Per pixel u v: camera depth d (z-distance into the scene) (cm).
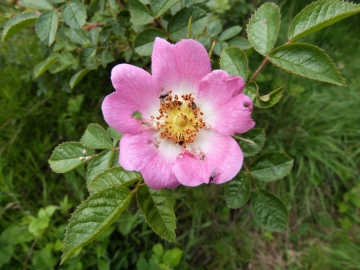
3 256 15
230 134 8
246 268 18
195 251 18
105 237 15
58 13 10
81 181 17
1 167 17
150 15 9
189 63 8
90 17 14
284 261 19
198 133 9
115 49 13
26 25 10
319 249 19
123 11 11
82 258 15
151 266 15
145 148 8
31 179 17
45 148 18
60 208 16
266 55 8
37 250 15
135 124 8
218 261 18
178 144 9
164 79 8
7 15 12
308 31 8
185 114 9
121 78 8
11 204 16
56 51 13
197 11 10
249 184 10
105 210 7
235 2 17
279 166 10
